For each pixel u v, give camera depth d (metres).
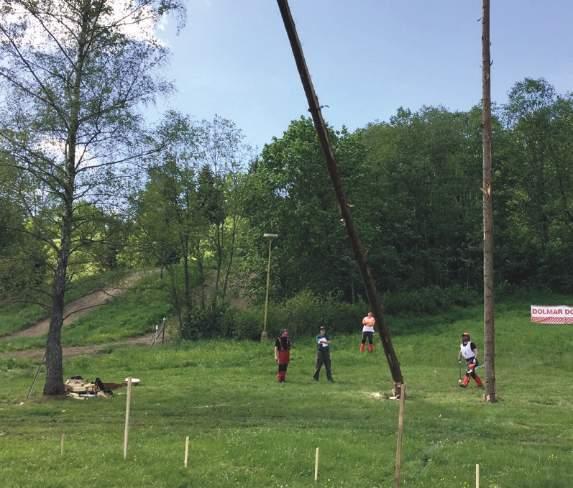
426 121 59.16
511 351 28.17
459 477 8.52
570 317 34.31
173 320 43.28
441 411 14.27
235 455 9.30
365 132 59.81
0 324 47.12
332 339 33.97
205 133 39.97
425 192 56.66
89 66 17.78
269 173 44.59
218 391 17.64
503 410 14.48
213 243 42.88
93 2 18.20
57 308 18.02
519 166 56.22
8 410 14.60
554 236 55.25
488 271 16.80
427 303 44.84
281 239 44.66
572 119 53.31
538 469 8.91
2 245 18.16
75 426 12.40
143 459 8.88
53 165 17.50
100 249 18.91
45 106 17.39
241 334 36.53
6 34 17.30
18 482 7.68
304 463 8.94
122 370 24.39
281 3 9.12
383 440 10.76
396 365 12.62
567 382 20.33
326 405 15.04
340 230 43.38
